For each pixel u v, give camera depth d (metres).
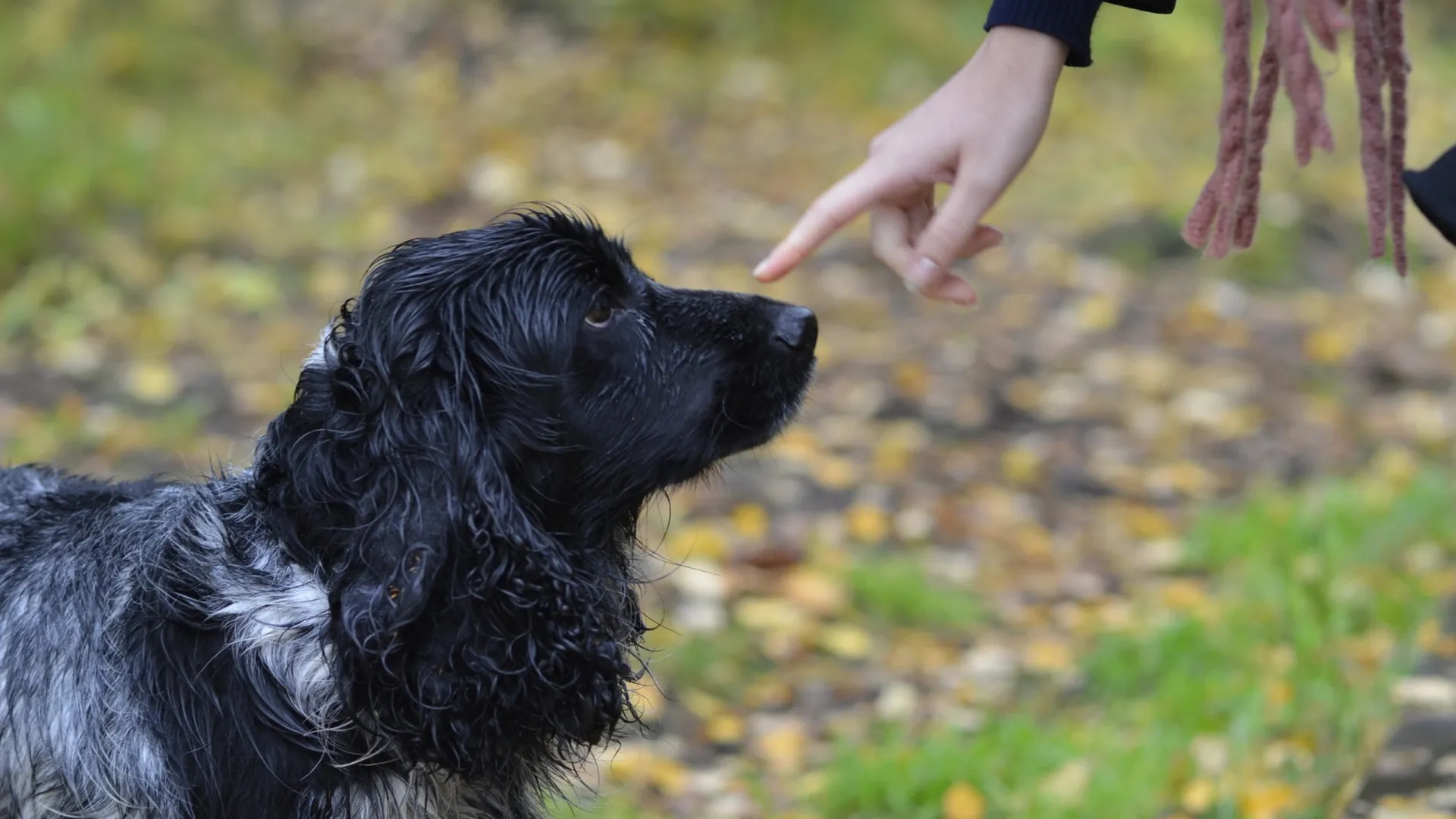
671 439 2.95
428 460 2.62
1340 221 10.82
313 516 2.71
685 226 9.96
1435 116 13.80
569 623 2.72
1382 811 3.63
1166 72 14.27
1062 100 13.27
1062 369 8.34
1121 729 4.62
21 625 2.77
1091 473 7.08
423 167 10.30
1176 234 10.33
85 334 7.61
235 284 8.16
